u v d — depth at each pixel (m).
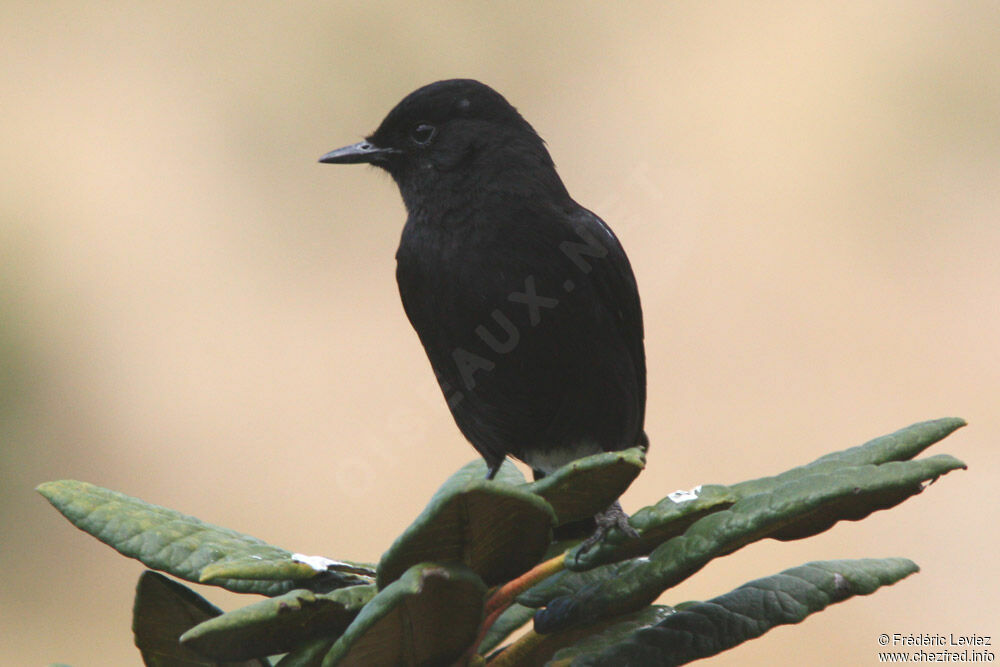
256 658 3.09
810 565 3.18
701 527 3.00
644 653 3.03
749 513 2.94
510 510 2.77
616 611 3.13
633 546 3.11
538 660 3.27
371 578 3.27
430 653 2.91
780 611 3.06
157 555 3.27
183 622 3.27
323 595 2.92
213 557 3.27
